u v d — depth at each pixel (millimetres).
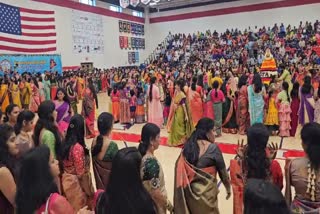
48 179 1525
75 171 2422
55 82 12094
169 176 4391
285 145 5789
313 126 1843
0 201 1933
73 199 2398
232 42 19844
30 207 1450
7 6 13180
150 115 7516
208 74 11000
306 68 10758
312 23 18656
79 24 17578
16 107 3188
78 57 17578
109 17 20188
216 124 6586
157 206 2107
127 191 1466
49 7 15445
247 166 2094
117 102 8414
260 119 6371
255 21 20453
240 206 2174
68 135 2496
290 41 18078
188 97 6387
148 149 2213
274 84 6855
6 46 13188
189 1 21984
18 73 12664
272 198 1063
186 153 2385
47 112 2609
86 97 6703
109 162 2459
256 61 17156
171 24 23453
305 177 1822
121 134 7090
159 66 18344
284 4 19391
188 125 5859
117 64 21078
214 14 21781
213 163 2348
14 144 2121
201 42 21453
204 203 2270
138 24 23266
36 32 14672
